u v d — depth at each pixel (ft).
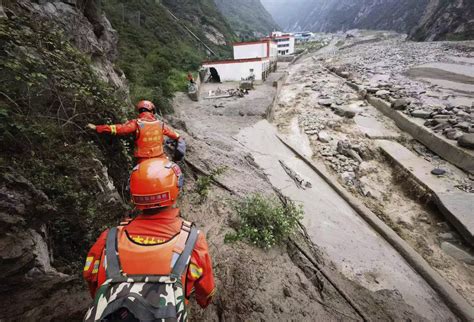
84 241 9.20
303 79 92.07
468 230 24.16
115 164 12.41
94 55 21.63
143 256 4.18
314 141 44.42
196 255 4.61
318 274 16.15
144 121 11.86
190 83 64.80
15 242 6.56
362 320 13.55
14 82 8.72
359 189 33.40
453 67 75.77
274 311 11.92
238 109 54.13
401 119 47.44
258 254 15.01
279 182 30.27
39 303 7.40
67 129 9.96
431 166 35.24
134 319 3.74
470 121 40.65
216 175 23.04
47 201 7.68
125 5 92.84
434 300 17.74
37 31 11.18
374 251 21.54
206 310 11.04
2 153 7.46
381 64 96.22
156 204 4.68
